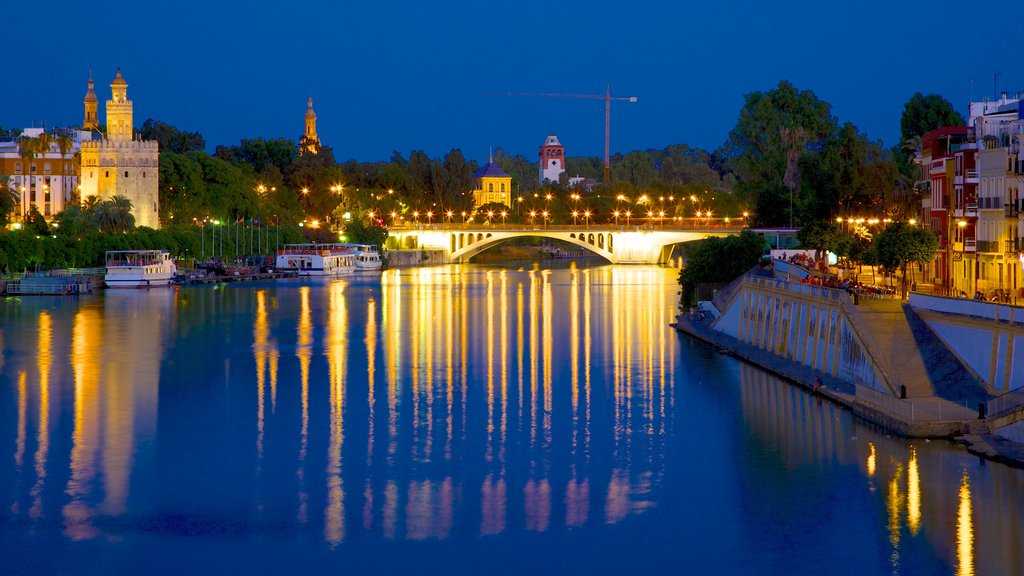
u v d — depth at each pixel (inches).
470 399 4421.8
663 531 2947.8
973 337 3676.2
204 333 6397.6
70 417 4138.8
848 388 4040.4
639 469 3435.0
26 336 6200.8
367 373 5022.1
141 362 5329.7
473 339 6146.7
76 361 5349.4
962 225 4943.4
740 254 6835.6
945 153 5452.8
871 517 2972.4
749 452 3535.9
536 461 3535.9
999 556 2733.8
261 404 4350.4
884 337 3890.3
